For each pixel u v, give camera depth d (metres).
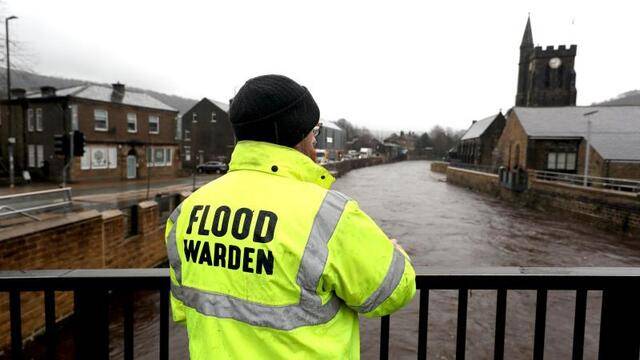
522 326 9.66
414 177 64.56
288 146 1.26
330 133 72.38
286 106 1.20
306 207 1.11
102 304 1.75
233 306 1.07
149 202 13.27
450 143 155.75
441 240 19.02
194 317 1.12
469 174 47.56
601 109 37.06
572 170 33.19
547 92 53.41
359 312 1.18
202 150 52.16
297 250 1.06
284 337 1.04
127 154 32.28
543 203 28.61
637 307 1.69
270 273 1.06
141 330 8.88
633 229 19.67
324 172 1.23
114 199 18.97
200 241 1.15
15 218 10.18
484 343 8.91
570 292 11.52
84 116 29.05
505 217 25.83
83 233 9.69
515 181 32.94
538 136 33.44
